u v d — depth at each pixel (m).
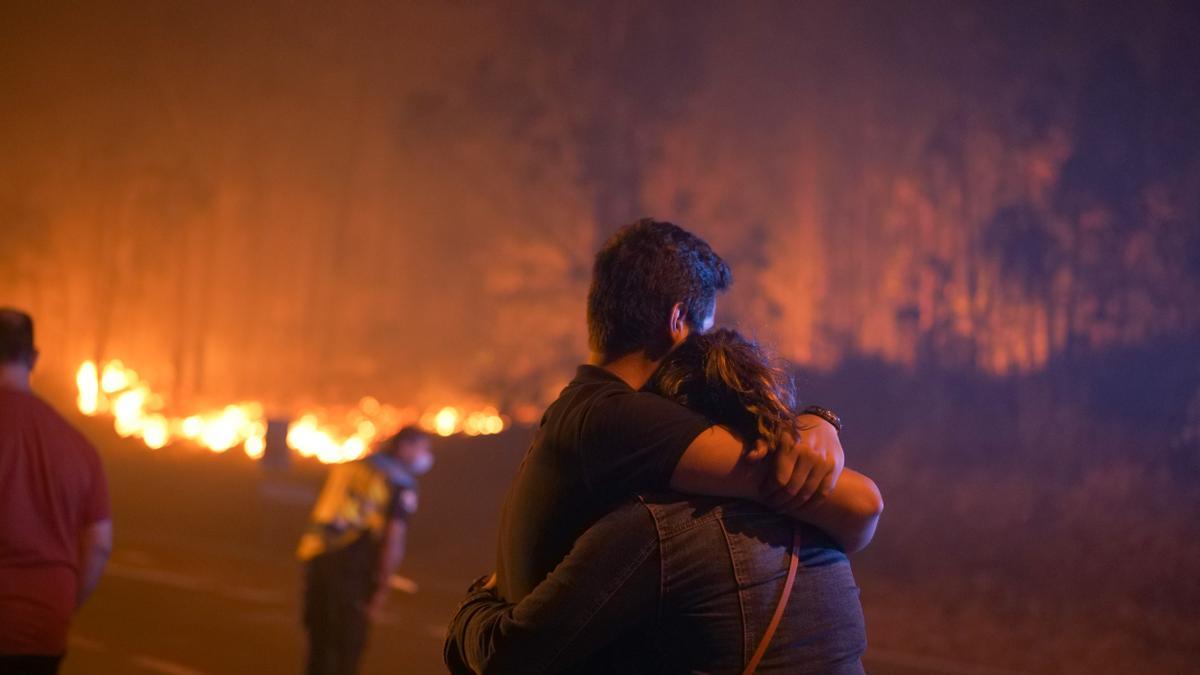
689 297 2.15
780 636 1.86
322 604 6.28
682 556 1.87
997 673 8.61
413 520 16.91
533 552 2.01
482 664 1.97
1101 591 10.39
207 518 17.67
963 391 17.69
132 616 10.34
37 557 3.28
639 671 1.90
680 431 1.92
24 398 3.41
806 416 2.01
